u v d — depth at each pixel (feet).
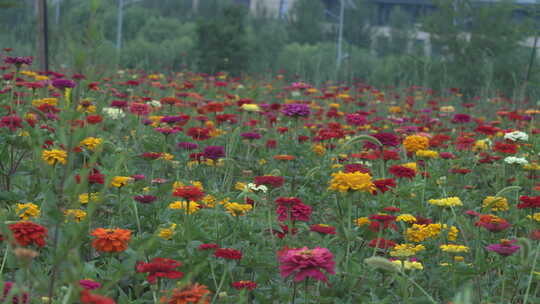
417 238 12.41
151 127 23.17
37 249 10.49
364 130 27.37
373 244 12.51
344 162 20.54
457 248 11.66
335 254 12.83
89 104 18.08
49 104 20.03
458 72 63.36
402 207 14.88
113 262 10.85
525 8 40.93
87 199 12.27
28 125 13.76
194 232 11.78
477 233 13.69
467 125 34.68
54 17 36.09
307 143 24.22
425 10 137.08
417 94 42.96
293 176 19.86
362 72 76.33
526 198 13.11
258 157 23.88
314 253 8.45
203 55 81.56
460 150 24.03
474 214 13.51
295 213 11.96
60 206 7.31
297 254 8.48
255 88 37.65
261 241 12.54
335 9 134.82
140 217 13.79
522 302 12.12
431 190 17.28
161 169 18.66
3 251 11.45
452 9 68.80
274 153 22.74
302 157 22.94
